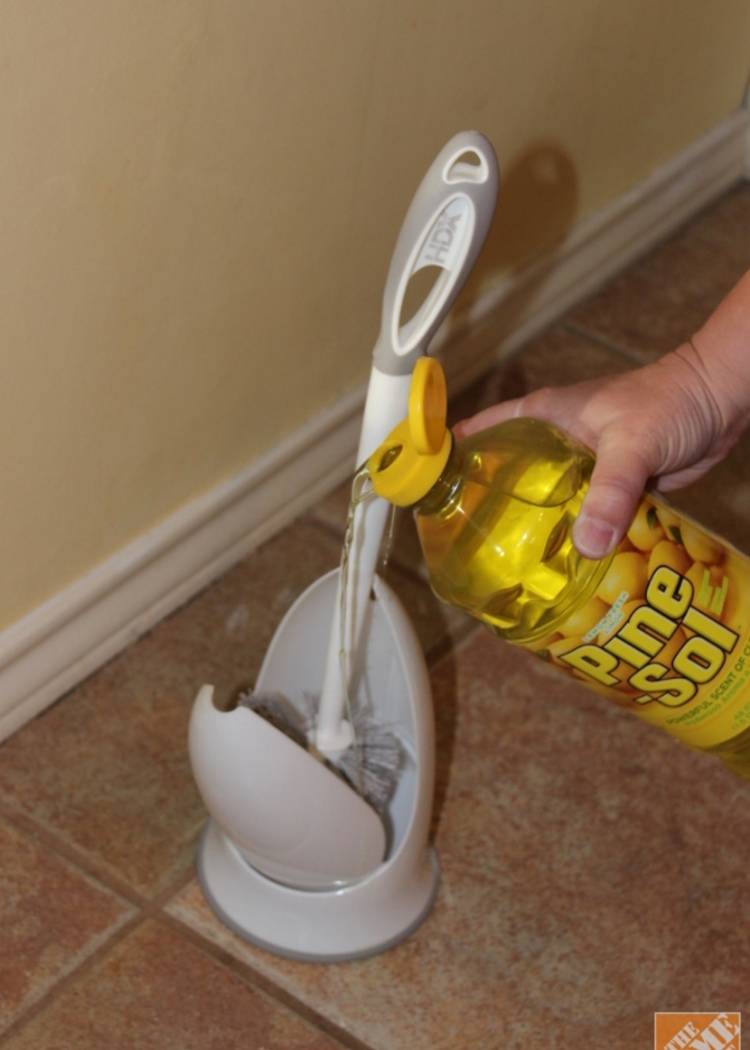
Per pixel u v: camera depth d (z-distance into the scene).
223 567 1.09
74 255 0.80
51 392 0.84
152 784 0.94
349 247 1.04
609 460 0.69
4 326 0.79
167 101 0.81
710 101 1.46
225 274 0.93
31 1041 0.80
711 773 0.99
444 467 0.64
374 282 1.09
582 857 0.93
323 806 0.77
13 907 0.86
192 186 0.86
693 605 0.68
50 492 0.89
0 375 0.80
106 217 0.81
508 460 0.67
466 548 0.66
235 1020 0.82
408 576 1.09
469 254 0.65
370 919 0.85
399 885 0.85
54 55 0.72
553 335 1.35
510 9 1.07
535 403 0.78
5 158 0.73
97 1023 0.81
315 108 0.92
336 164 0.97
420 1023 0.83
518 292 1.29
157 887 0.88
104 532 0.96
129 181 0.81
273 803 0.77
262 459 1.07
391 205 1.06
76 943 0.85
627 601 0.66
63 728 0.97
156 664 1.02
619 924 0.89
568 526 0.67
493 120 1.13
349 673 0.80
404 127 1.02
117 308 0.86
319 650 0.85
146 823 0.92
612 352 1.34
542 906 0.90
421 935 0.87
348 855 0.80
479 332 1.26
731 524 1.17
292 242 0.97
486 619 0.69
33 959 0.84
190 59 0.80
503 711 1.01
